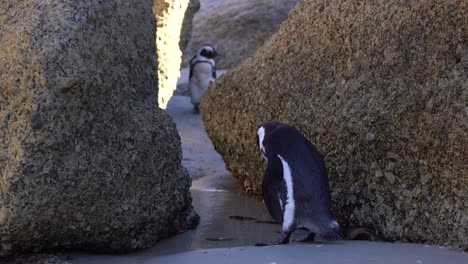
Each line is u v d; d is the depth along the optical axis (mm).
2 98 8398
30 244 8773
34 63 8156
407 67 9758
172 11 20734
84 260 9031
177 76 21875
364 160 9859
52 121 8195
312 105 11109
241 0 37406
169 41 20984
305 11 12023
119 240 9312
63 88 8195
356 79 10500
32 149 8164
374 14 10562
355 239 9836
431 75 9398
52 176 8305
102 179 8789
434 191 8977
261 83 12328
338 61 11023
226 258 8336
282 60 12156
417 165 9180
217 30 36812
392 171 9477
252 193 12914
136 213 9367
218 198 12828
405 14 10023
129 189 9227
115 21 9312
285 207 9141
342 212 10133
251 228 10852
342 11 11156
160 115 10180
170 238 10273
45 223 8531
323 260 7988
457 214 8672
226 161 13531
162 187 9898
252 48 36469
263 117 12062
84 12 8508
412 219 9180
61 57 8219
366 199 9789
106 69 8727
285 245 8930
